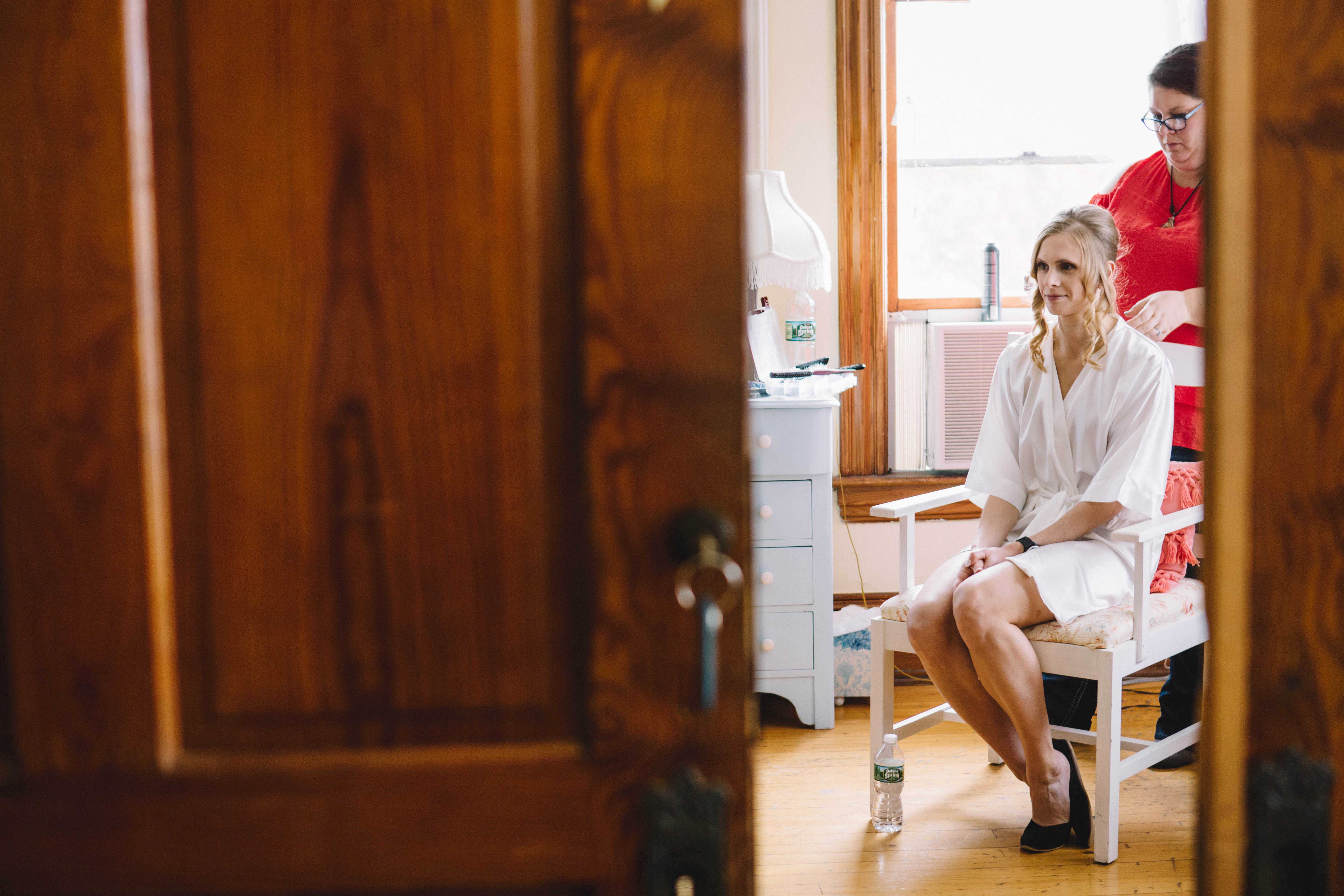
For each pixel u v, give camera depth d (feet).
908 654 11.46
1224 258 3.14
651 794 3.04
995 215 11.90
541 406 3.04
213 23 2.92
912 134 11.77
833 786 8.82
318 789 3.04
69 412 2.95
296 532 3.04
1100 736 7.27
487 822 3.06
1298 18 3.09
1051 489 8.29
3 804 3.03
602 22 2.89
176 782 3.03
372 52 2.94
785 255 10.27
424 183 2.98
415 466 3.04
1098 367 7.97
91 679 3.00
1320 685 3.25
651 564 3.01
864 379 11.64
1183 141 8.91
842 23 11.25
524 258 3.00
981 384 11.59
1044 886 7.04
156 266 2.97
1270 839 3.27
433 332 3.01
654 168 2.93
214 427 3.01
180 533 3.03
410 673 3.07
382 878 3.07
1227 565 3.22
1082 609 7.46
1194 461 9.27
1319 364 3.17
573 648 3.09
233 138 2.95
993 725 7.84
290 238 2.97
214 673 3.05
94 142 2.90
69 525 2.97
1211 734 3.27
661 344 2.97
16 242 2.91
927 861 7.46
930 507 8.54
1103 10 11.51
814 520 9.89
